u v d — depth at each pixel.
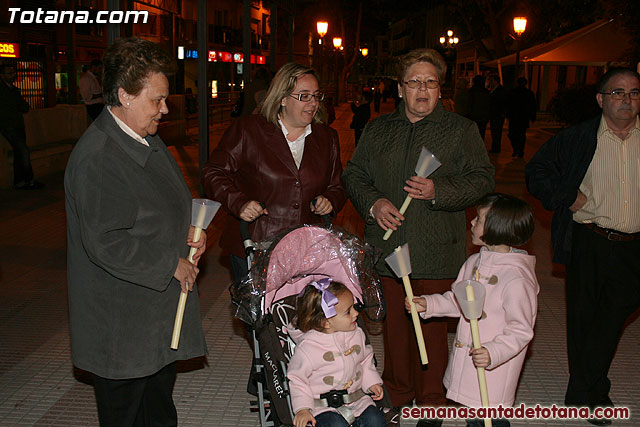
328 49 47.34
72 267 3.09
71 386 4.64
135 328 3.09
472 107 18.16
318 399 3.27
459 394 3.52
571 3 27.47
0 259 7.61
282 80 3.88
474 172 3.88
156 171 3.13
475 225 3.49
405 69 3.81
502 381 3.44
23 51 21.83
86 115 15.66
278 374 3.26
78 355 3.11
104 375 3.07
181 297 3.15
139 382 3.23
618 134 3.94
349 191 4.05
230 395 4.56
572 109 21.55
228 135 4.06
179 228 3.21
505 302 3.33
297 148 4.07
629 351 5.38
